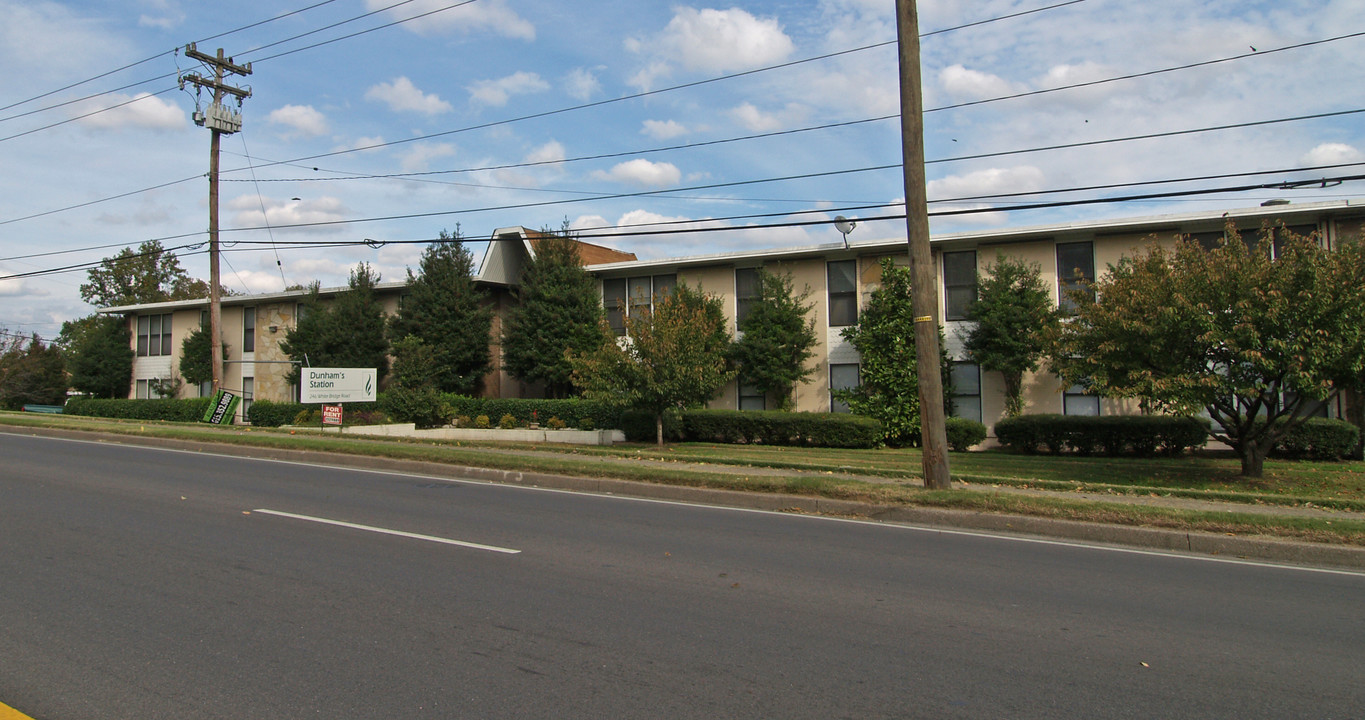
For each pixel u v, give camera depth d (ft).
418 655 16.49
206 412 93.15
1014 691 15.11
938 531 31.63
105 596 20.29
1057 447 66.18
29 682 14.97
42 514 30.99
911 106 38.45
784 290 79.56
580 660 16.34
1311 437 59.52
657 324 67.72
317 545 26.43
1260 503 36.09
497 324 98.84
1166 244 68.44
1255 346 44.37
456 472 46.55
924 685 15.33
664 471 42.52
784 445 74.28
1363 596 22.59
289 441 57.26
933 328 38.40
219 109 91.15
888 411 71.97
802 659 16.61
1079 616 20.08
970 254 74.74
